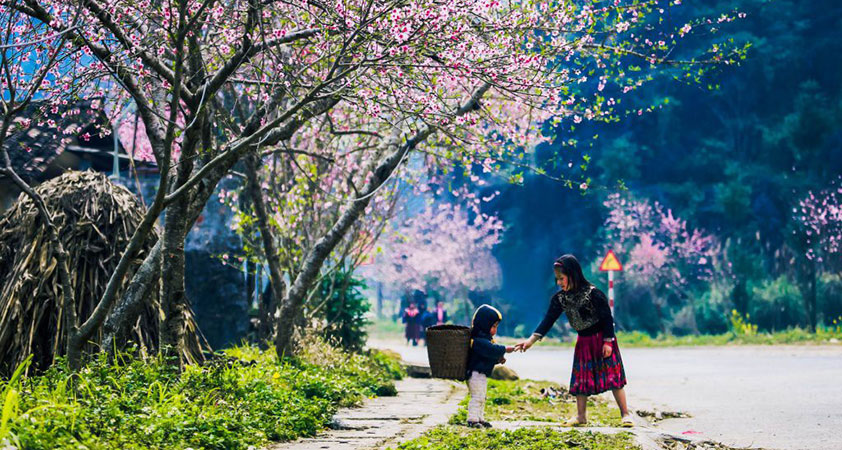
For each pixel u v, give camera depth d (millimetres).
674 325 45250
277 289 13875
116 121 12500
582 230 48125
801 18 42281
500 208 50812
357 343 17281
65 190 10141
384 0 7773
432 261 51062
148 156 16984
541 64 8938
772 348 28219
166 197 7535
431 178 16812
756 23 41906
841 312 40656
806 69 42344
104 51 7969
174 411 6812
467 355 8352
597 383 8766
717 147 43688
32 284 9484
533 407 11445
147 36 8508
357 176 15656
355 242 15758
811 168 42469
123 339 8945
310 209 15258
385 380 14422
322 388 10578
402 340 50156
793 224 39906
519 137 11906
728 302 44406
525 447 6965
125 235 10180
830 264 39125
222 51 9469
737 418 10406
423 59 8109
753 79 42094
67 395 7027
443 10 7566
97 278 9766
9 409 4965
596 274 46312
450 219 52250
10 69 7848
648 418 10492
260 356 12312
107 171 18453
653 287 44500
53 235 7699
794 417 10336
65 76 8328
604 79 11266
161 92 9812
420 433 7984
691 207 44781
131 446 5742
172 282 9141
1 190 14219
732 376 17391
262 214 13609
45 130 15523
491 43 8711
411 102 8586
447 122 8781
